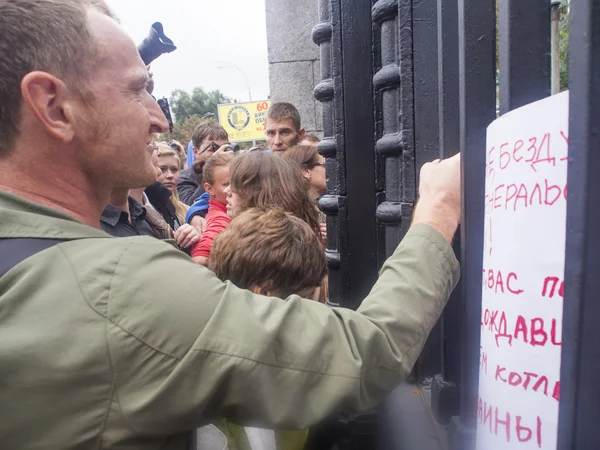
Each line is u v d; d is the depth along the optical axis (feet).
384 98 4.51
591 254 1.67
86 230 2.44
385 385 2.53
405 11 3.99
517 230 2.15
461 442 2.93
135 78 2.65
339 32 4.89
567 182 1.76
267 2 11.70
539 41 2.33
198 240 7.52
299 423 2.30
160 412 2.22
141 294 2.22
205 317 2.24
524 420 2.12
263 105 49.34
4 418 2.15
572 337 1.72
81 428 2.18
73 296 2.20
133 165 2.69
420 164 4.10
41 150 2.49
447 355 3.66
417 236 2.81
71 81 2.45
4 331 2.16
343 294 5.19
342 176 5.03
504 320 2.23
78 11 2.48
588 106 1.63
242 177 5.09
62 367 2.14
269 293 3.55
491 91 2.74
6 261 2.27
